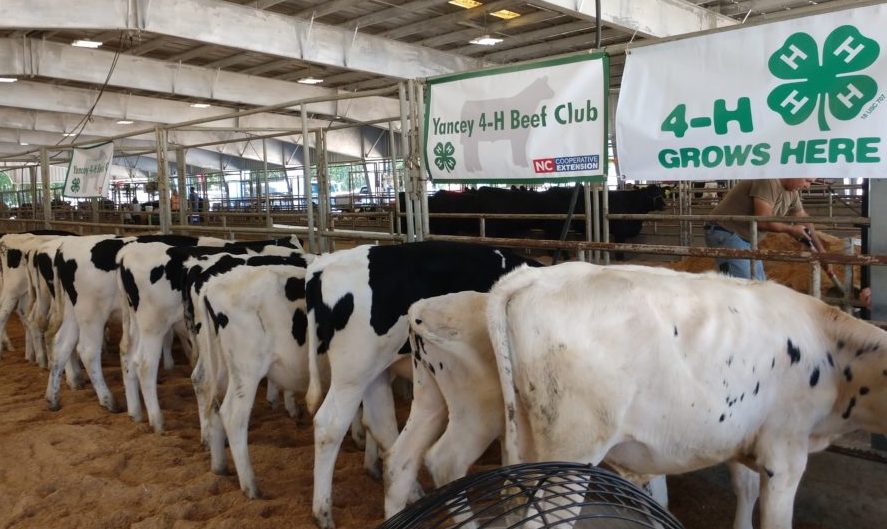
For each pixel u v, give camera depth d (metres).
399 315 3.81
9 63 14.02
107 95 19.70
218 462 4.50
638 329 2.51
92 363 5.95
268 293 4.17
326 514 3.77
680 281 2.71
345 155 30.94
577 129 4.36
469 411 2.98
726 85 3.67
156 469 4.64
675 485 3.93
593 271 2.68
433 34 14.63
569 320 2.51
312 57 12.88
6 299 7.98
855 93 3.26
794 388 2.73
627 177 4.12
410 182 5.42
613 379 2.48
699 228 11.31
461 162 5.03
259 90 17.98
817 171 3.42
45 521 3.90
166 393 6.39
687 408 2.56
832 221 4.55
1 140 26.97
